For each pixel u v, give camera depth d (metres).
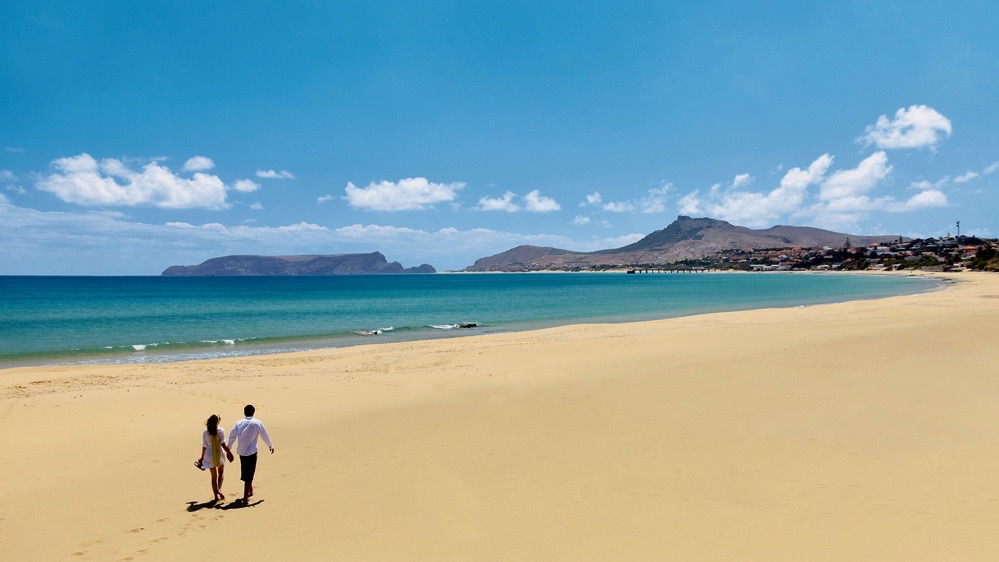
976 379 16.36
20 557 7.57
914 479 9.23
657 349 24.70
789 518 7.96
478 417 14.08
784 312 47.03
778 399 14.63
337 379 20.22
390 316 55.72
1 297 95.81
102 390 18.62
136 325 46.72
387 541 7.81
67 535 8.23
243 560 7.39
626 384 17.00
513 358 24.06
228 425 14.16
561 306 69.19
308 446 12.26
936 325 27.80
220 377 21.09
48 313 59.53
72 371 22.91
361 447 12.05
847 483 9.16
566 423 13.23
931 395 14.69
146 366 24.39
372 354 27.22
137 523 8.62
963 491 8.68
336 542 7.84
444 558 7.26
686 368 19.03
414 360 24.52
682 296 91.25
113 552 7.69
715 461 10.41
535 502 8.91
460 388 17.73
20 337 38.22
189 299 90.69
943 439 11.26
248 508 9.12
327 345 33.38
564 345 27.27
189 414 15.36
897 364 18.61
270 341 35.62
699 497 8.83
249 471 9.48
